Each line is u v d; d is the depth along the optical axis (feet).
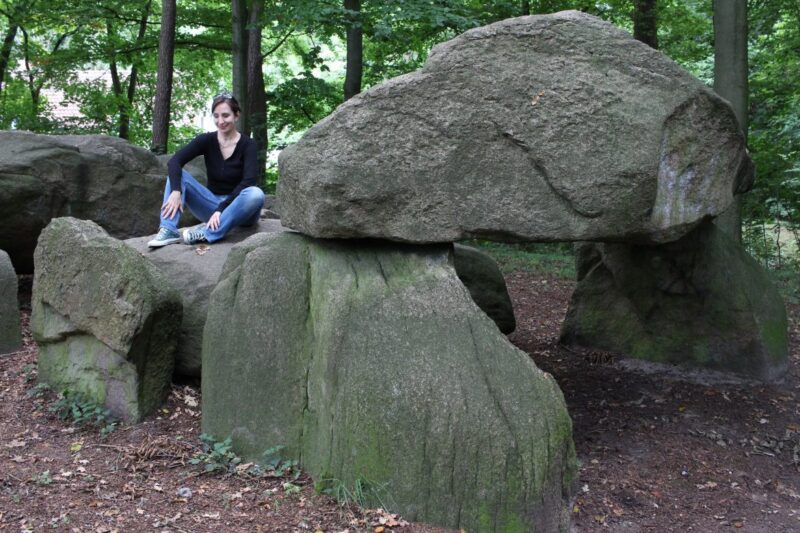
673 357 19.53
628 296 20.30
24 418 14.44
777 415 16.71
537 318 26.27
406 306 12.01
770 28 39.81
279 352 13.12
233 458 12.94
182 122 66.64
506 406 11.00
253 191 17.44
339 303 12.19
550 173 12.38
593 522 11.94
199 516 10.82
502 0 39.14
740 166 14.44
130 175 23.77
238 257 14.06
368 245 13.25
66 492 11.30
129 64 52.34
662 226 12.96
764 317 18.71
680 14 44.11
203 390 13.75
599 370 19.74
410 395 11.23
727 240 19.15
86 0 41.91
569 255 39.06
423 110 12.55
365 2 36.60
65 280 15.26
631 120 12.41
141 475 12.13
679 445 14.99
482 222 12.54
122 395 14.49
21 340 18.74
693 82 12.89
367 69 48.11
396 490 11.09
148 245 17.47
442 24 34.37
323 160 12.60
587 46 12.75
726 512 12.62
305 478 12.28
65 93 50.72
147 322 14.16
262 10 38.86
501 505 10.71
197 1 47.65
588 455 14.40
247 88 40.86
